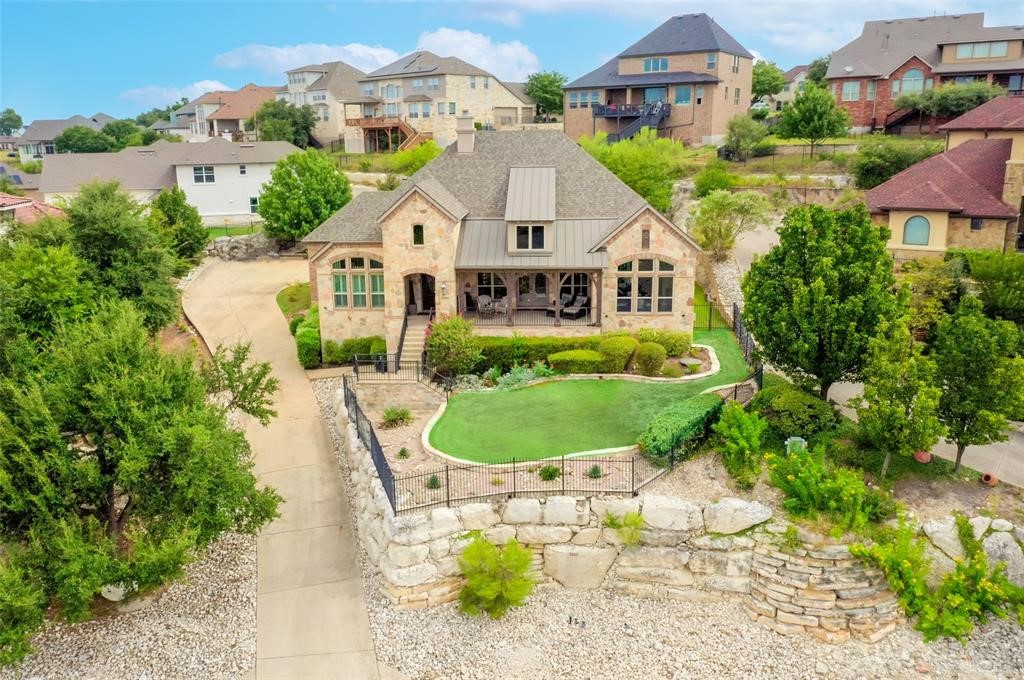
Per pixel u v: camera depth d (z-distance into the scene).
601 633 23.67
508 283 37.75
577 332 37.47
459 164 41.16
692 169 62.91
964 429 25.23
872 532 23.72
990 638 23.05
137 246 37.72
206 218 71.62
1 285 30.61
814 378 29.91
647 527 24.44
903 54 72.19
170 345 44.12
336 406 35.25
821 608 23.16
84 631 24.23
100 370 23.73
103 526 23.89
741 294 43.84
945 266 38.56
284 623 24.28
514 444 28.59
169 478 23.84
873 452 26.86
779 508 24.48
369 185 72.81
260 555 27.31
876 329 26.14
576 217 38.72
